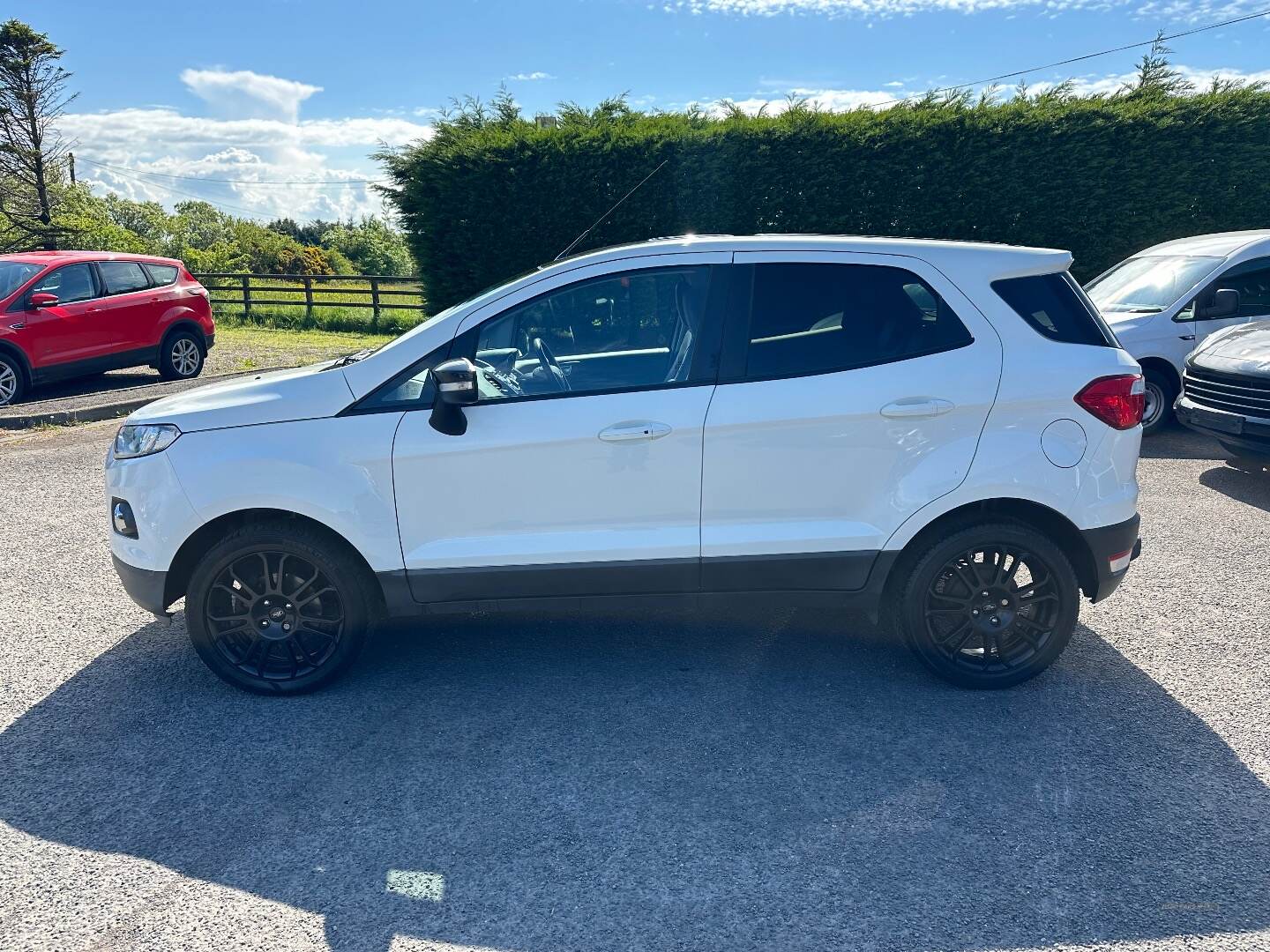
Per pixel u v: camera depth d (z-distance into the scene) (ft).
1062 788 10.67
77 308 37.73
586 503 12.50
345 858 9.58
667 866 9.39
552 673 13.71
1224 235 30.66
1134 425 12.72
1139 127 42.27
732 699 12.86
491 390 12.48
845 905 8.80
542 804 10.47
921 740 11.73
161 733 12.09
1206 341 25.12
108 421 33.35
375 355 12.79
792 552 12.60
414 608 12.84
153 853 9.68
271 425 12.50
